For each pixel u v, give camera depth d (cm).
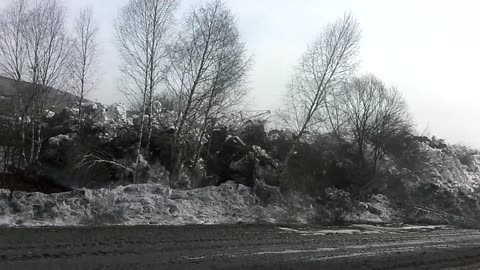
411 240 1745
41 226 1279
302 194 2334
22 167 2086
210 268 964
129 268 891
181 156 2298
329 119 2895
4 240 1027
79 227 1299
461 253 1495
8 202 1420
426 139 4278
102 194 1684
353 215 2380
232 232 1496
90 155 2070
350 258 1235
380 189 2902
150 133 2266
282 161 2558
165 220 1614
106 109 2555
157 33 2277
